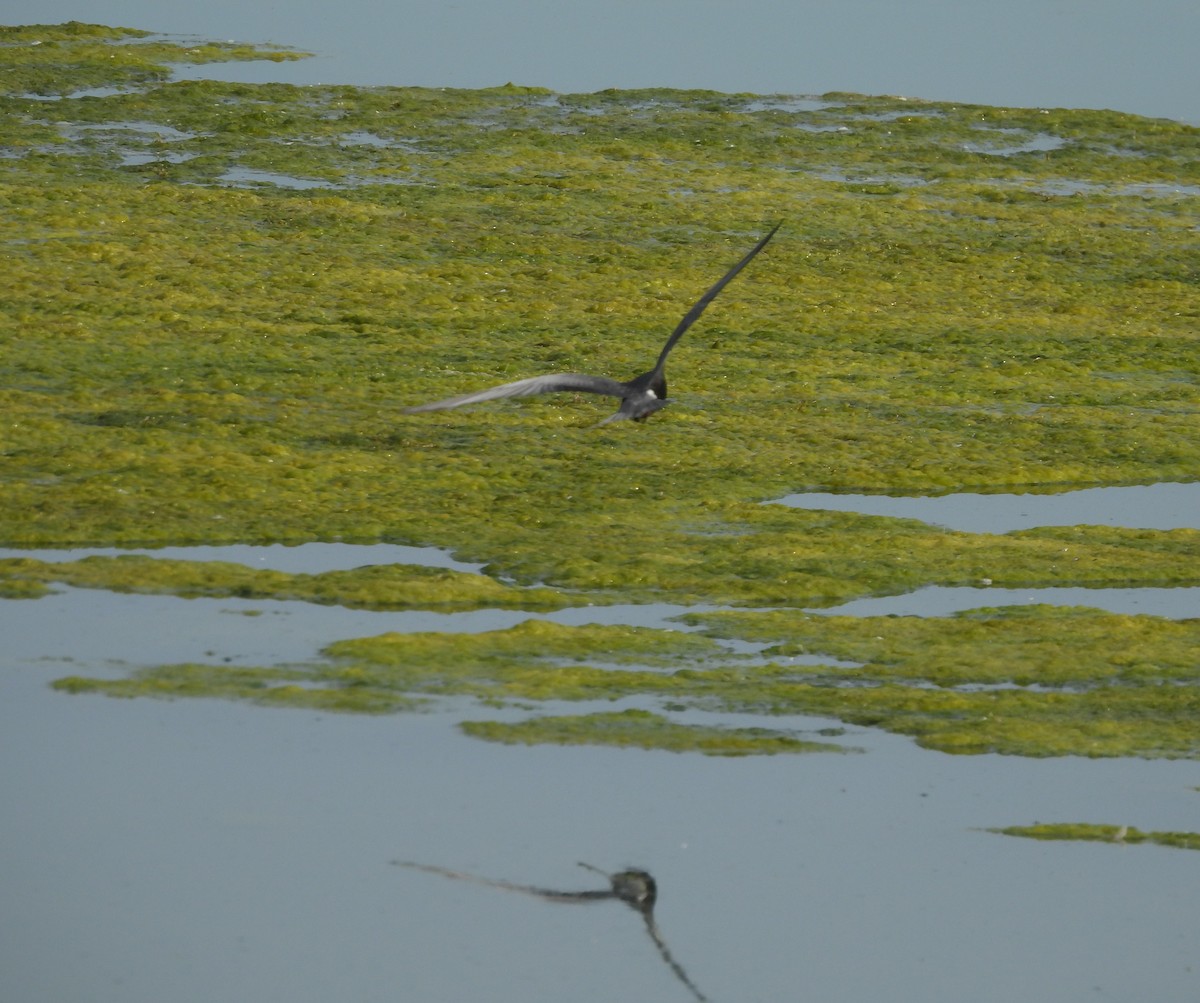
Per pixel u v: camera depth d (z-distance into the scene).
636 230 35.41
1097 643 17.89
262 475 22.44
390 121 42.88
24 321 27.78
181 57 49.12
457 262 32.75
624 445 24.31
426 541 20.70
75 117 41.47
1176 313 31.83
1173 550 20.97
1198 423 26.23
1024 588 19.84
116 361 26.52
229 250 32.53
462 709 16.25
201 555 20.16
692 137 42.66
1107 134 44.00
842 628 18.31
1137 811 14.70
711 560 20.27
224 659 17.22
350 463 23.11
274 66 48.94
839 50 54.16
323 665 17.11
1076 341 30.09
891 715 16.30
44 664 16.98
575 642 17.77
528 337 28.84
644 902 13.30
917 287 32.69
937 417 26.16
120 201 35.06
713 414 25.78
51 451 22.80
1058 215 37.66
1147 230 36.91
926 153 42.12
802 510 22.00
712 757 15.42
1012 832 14.39
